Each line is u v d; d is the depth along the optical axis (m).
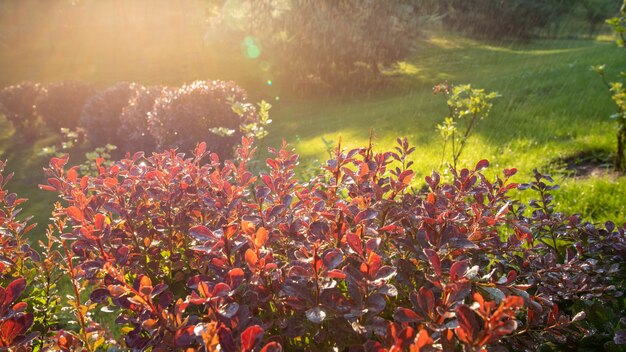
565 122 8.41
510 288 1.57
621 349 1.83
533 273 2.12
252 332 1.02
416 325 1.52
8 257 2.30
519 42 40.38
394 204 1.92
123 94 14.09
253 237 1.48
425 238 1.60
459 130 8.96
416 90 21.72
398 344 1.09
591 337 1.97
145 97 12.27
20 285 1.38
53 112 16.28
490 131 8.54
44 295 2.46
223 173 2.35
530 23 40.91
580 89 10.91
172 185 2.26
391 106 16.61
